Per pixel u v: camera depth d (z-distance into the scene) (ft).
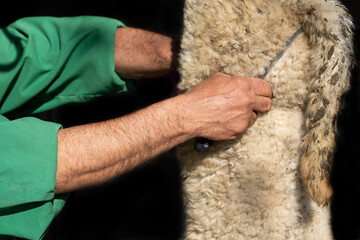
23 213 4.05
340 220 7.16
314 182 3.80
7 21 9.93
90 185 4.12
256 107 3.97
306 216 4.11
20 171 3.82
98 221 8.97
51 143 3.93
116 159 4.01
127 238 8.79
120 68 5.51
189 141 4.30
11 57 5.26
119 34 5.52
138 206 8.99
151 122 4.02
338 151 7.14
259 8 3.87
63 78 5.39
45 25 5.48
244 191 4.12
